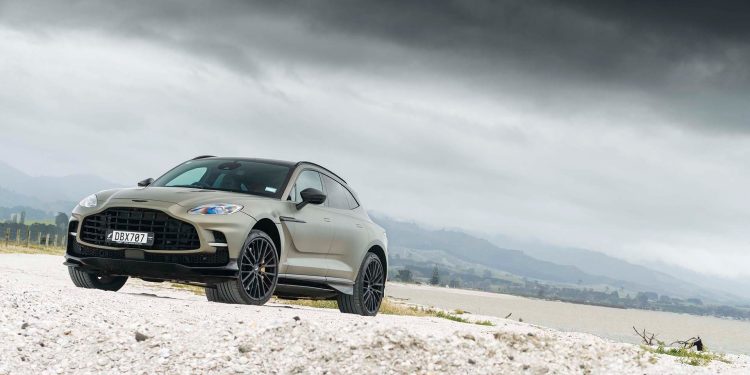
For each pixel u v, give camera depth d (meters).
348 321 6.22
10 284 7.00
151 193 8.80
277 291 9.43
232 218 8.45
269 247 8.87
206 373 5.03
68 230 9.02
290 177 9.64
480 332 6.26
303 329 5.66
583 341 6.20
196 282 8.47
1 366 4.91
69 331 5.58
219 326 5.86
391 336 5.54
